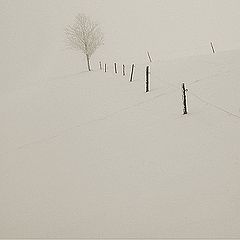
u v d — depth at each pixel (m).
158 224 6.01
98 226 6.41
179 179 7.52
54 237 6.34
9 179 10.08
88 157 10.48
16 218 7.49
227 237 5.19
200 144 9.18
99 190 7.99
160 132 10.98
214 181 7.04
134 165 8.97
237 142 8.65
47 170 10.18
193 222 5.80
